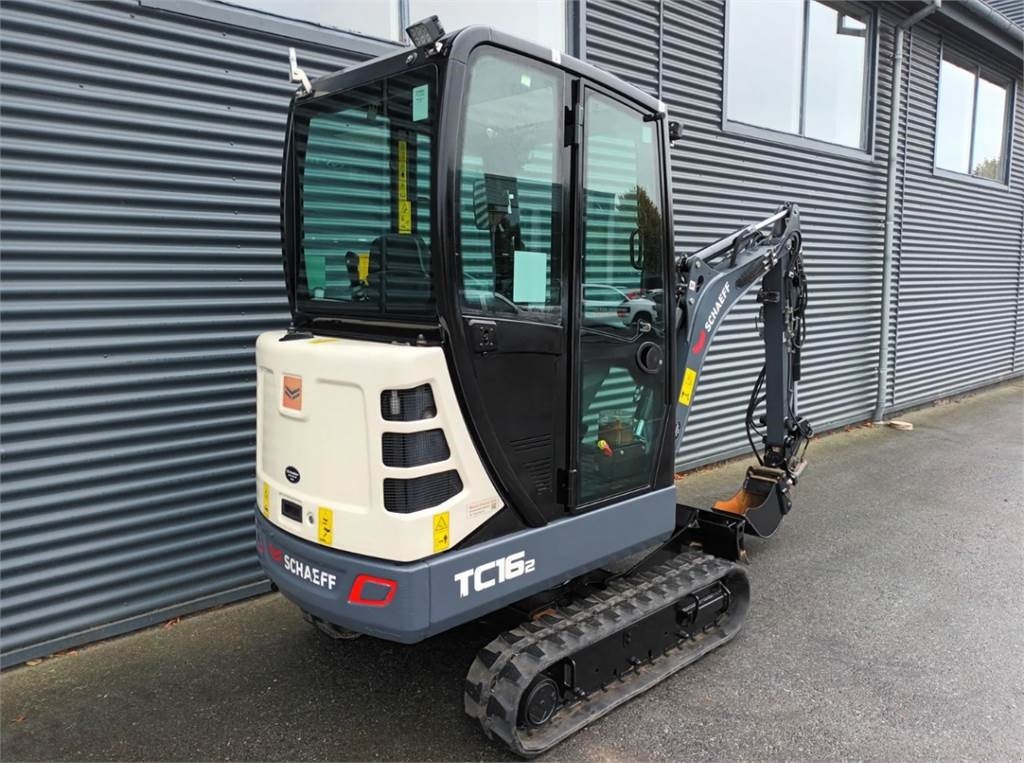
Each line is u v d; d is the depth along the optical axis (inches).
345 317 105.9
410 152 92.2
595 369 110.6
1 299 121.7
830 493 231.9
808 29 283.4
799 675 125.2
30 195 123.7
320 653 132.2
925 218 356.8
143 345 138.1
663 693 119.6
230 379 150.2
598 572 133.1
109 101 130.5
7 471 124.3
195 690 120.0
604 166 109.0
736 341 266.7
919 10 320.8
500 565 97.9
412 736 108.0
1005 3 456.1
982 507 217.3
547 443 103.7
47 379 127.6
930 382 379.2
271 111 150.7
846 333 320.2
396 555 89.7
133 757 102.7
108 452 135.4
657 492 123.5
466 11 181.8
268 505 107.2
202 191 143.0
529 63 96.1
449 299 88.5
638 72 221.5
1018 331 455.2
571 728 105.7
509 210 95.7
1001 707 115.8
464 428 93.5
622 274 114.4
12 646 127.0
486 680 99.8
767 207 272.8
